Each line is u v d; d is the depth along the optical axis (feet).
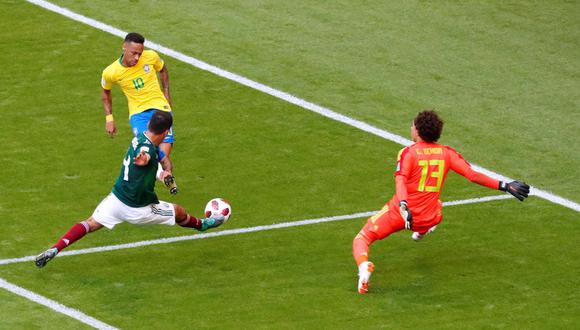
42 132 163.02
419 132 122.11
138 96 143.54
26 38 194.80
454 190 150.41
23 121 166.09
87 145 159.63
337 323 116.78
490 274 128.16
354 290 123.95
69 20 202.49
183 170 153.69
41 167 152.56
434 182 121.80
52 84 178.60
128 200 122.72
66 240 122.31
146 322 116.47
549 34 207.41
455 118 173.47
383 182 151.64
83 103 172.65
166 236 136.26
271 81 183.42
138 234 136.46
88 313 118.01
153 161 121.80
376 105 176.65
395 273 128.16
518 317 118.62
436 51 198.08
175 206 126.11
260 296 122.21
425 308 120.26
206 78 183.42
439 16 213.05
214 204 132.36
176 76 183.73
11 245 132.26
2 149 157.17
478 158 160.76
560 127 171.83
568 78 189.67
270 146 161.58
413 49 198.39
